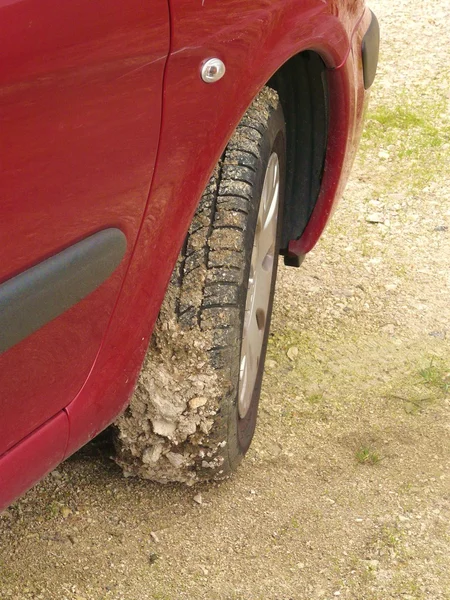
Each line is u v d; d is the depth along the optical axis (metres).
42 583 2.02
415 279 3.46
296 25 2.03
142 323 1.84
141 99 1.55
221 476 2.28
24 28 1.28
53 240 1.47
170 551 2.14
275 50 1.96
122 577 2.06
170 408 2.07
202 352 2.03
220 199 2.01
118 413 1.91
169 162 1.69
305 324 3.12
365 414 2.67
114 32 1.44
